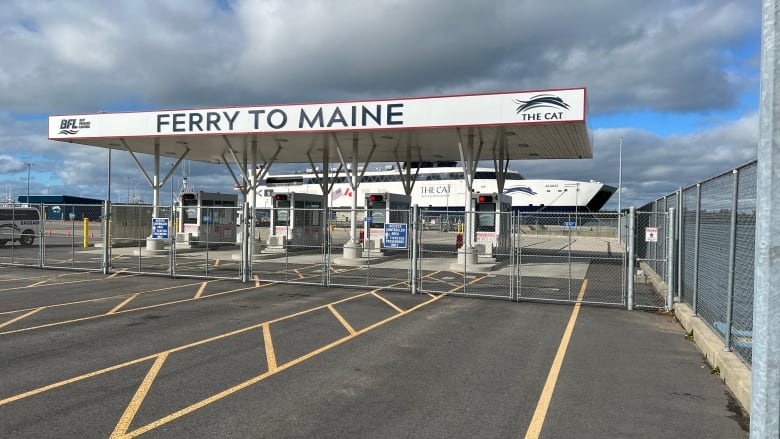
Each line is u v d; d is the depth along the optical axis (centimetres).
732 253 673
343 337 845
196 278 1556
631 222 1141
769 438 297
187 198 2711
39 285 1387
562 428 493
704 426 501
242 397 562
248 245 1529
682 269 1106
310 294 1286
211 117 2009
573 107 1603
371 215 2439
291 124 1914
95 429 472
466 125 1703
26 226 2723
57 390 575
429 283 1536
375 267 1941
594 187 5753
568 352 772
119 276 1581
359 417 512
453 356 742
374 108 1811
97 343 783
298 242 2683
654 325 973
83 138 2183
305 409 530
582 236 5259
